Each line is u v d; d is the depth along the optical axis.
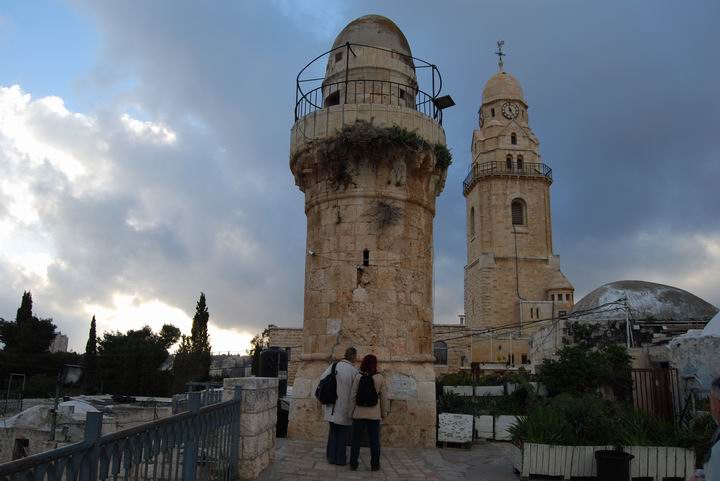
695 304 40.47
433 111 17.38
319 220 16.22
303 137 16.42
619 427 11.97
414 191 16.22
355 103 16.27
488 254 64.38
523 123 70.06
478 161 69.44
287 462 11.65
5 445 16.91
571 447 11.41
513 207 67.38
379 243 15.48
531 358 41.38
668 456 11.42
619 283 44.19
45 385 51.59
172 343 76.12
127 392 60.75
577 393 20.25
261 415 10.55
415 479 10.72
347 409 11.52
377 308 15.16
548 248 65.31
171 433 6.66
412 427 14.68
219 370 77.44
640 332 32.38
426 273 16.34
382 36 18.25
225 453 9.09
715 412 4.66
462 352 53.50
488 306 63.03
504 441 16.28
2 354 60.09
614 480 10.73
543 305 61.44
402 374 14.90
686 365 18.06
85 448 4.75
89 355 61.06
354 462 11.31
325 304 15.52
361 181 15.72
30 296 64.62
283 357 20.42
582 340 33.09
